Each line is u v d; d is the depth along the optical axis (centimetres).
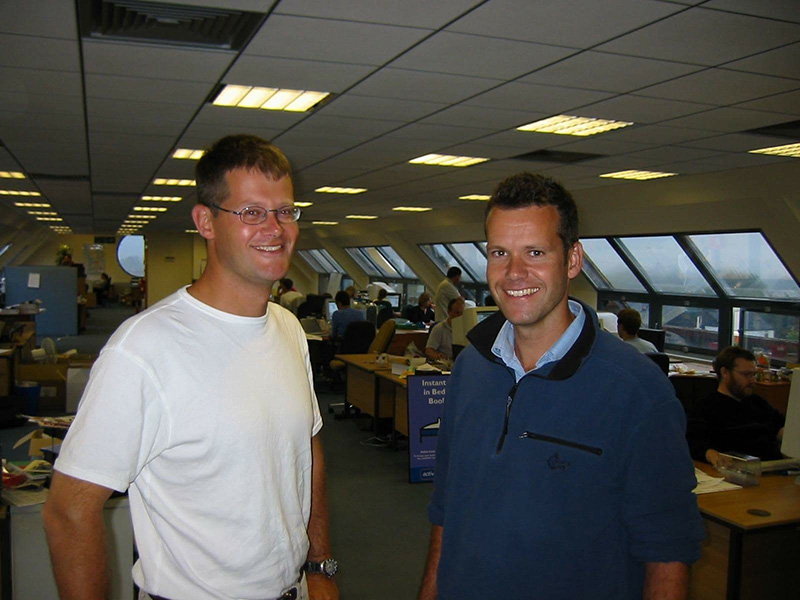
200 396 129
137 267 2739
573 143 553
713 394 372
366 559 378
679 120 465
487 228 135
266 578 134
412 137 541
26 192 997
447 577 140
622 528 126
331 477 530
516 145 569
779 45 310
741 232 754
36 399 678
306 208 1193
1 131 534
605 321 821
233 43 322
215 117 482
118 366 124
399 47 321
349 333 813
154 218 1498
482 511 133
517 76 367
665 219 822
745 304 831
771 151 571
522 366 139
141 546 133
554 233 129
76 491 120
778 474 310
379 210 1209
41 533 252
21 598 249
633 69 351
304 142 569
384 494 491
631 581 126
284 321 160
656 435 122
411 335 880
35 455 308
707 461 329
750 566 264
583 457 124
